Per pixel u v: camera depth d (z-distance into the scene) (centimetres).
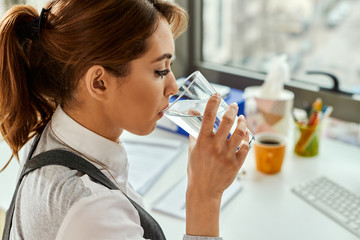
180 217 91
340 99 136
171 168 114
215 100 63
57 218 53
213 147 63
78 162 61
